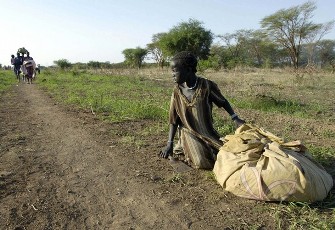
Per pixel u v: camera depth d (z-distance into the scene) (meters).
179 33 41.53
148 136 5.61
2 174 3.97
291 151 3.37
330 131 6.13
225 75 24.11
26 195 3.47
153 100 9.53
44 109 8.43
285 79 19.00
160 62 54.78
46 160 4.50
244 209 3.13
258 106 9.20
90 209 3.21
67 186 3.70
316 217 2.89
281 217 2.95
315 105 9.74
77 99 9.60
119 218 3.05
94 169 4.18
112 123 6.60
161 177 3.90
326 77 21.30
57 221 3.00
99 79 18.77
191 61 3.71
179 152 4.30
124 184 3.73
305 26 48.38
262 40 56.28
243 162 3.34
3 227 2.89
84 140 5.41
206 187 3.60
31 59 17.31
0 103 9.59
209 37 42.00
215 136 3.99
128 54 54.84
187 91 3.88
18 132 5.98
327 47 50.69
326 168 4.09
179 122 4.09
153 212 3.14
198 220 2.98
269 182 3.09
